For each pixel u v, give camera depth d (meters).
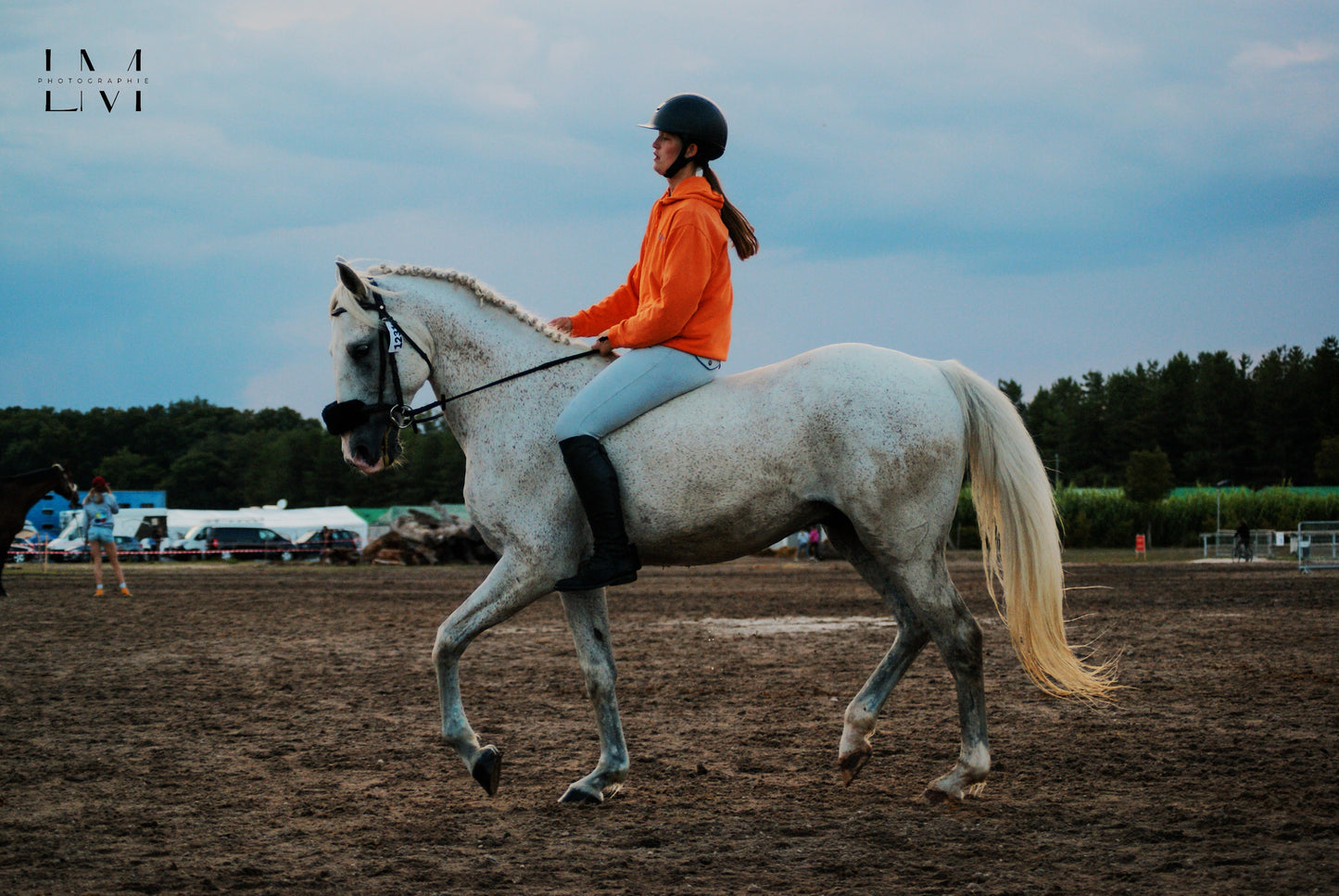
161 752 6.13
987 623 13.44
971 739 4.88
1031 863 3.94
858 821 4.60
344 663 10.16
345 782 5.43
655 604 17.36
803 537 40.88
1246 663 9.46
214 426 137.88
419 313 5.23
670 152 5.11
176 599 18.81
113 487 123.56
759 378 4.96
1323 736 6.22
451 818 4.73
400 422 5.27
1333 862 3.85
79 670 9.67
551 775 5.61
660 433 4.87
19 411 136.00
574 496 4.98
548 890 3.69
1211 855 3.96
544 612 15.99
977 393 4.96
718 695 8.11
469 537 37.25
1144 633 12.02
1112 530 54.97
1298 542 29.17
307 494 110.19
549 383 5.12
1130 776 5.30
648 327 4.81
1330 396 90.44
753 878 3.81
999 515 4.92
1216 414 93.88
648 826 4.58
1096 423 100.31
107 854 4.15
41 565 36.19
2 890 3.69
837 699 7.91
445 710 4.92
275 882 3.79
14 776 5.53
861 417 4.70
